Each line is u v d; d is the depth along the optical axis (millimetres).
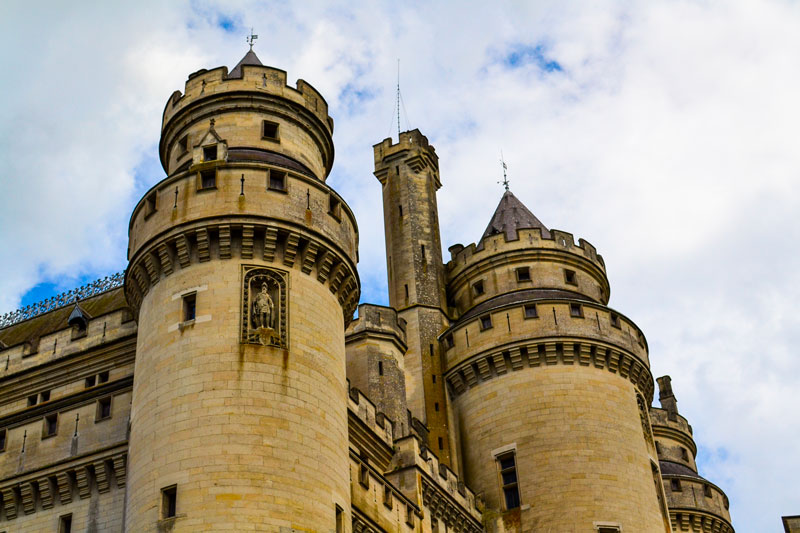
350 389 44594
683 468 66250
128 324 41219
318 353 36281
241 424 33219
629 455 51125
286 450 33344
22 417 40719
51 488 38406
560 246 58531
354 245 40875
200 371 34188
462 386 54875
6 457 39969
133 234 39281
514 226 61000
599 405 51719
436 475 47781
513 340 53094
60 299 53125
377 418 46000
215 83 42812
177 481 32312
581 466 49750
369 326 52281
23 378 42344
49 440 39562
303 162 42344
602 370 53031
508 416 52062
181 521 31547
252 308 35750
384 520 40906
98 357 41281
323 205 39000
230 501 31781
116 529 36438
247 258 36656
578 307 54250
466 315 58500
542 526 48781
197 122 42469
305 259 37531
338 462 35125
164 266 37094
